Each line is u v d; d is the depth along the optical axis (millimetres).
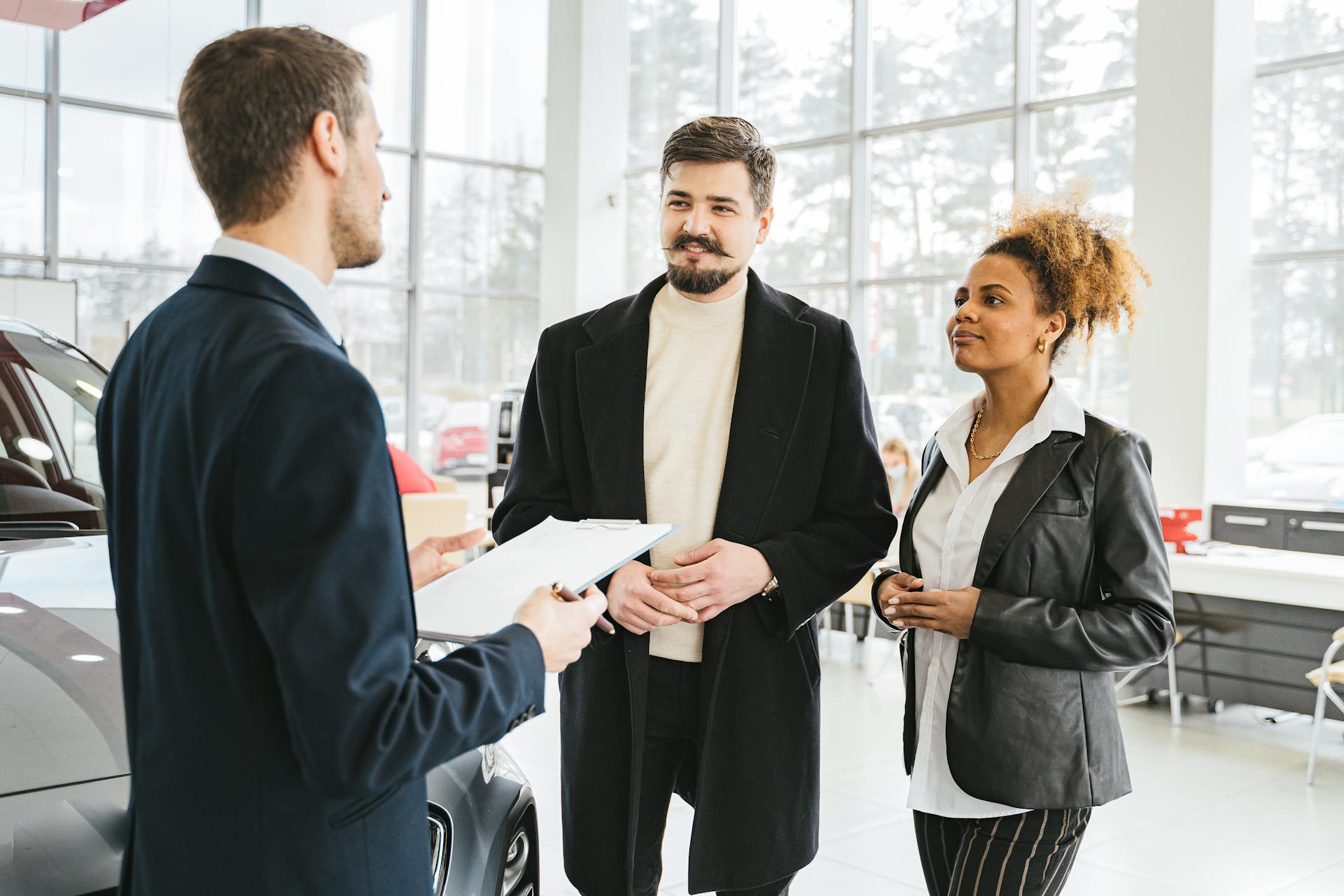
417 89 10367
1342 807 3977
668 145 1759
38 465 2391
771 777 1762
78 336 8305
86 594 1970
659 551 1777
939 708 1692
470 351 10703
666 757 1840
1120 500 1580
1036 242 1624
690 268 1727
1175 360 6043
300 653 892
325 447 919
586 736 1794
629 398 1798
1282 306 6176
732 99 9820
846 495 1834
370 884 1006
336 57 1031
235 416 919
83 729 1583
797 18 9289
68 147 8883
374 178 1082
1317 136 6055
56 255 8867
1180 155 6000
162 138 9219
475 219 10672
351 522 919
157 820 994
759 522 1752
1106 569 1599
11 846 1378
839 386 1827
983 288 1635
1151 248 6117
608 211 10609
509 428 9008
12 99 8680
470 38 10570
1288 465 6152
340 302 10109
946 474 1752
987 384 1690
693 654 1784
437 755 955
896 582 1697
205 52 1016
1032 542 1584
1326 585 4719
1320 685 4266
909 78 8531
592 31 10359
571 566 1268
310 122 1004
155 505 992
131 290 9156
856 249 8836
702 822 1742
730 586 1654
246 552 912
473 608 1164
